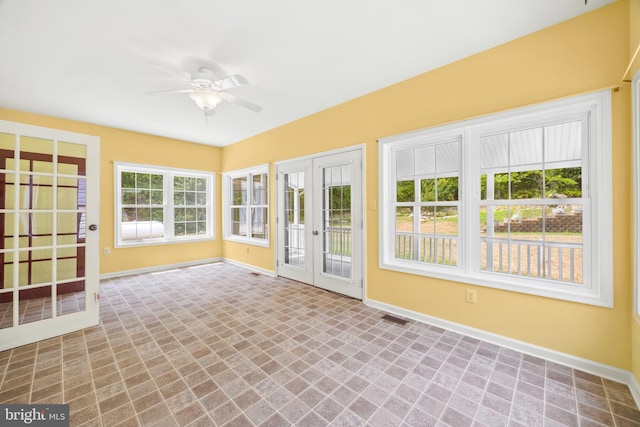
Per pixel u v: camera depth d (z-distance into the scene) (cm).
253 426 144
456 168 263
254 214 518
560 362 200
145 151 481
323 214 382
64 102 338
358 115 328
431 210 286
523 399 164
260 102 344
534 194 224
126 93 312
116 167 450
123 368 195
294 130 414
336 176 363
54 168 248
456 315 251
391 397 166
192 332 251
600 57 185
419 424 146
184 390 172
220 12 186
